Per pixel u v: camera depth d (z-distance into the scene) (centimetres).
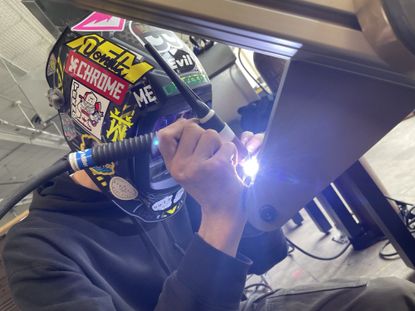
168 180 61
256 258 84
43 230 58
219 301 44
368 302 55
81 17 56
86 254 58
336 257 139
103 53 53
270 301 70
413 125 245
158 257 69
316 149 39
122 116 53
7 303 100
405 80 32
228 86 137
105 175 58
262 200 43
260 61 118
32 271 49
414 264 84
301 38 29
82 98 55
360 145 38
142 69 52
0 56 260
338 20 29
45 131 358
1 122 278
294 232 196
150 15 30
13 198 46
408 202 135
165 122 56
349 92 35
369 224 131
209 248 45
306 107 36
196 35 32
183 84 46
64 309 45
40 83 180
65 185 65
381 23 26
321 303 61
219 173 42
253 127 129
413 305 53
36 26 270
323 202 140
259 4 28
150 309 64
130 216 67
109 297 51
